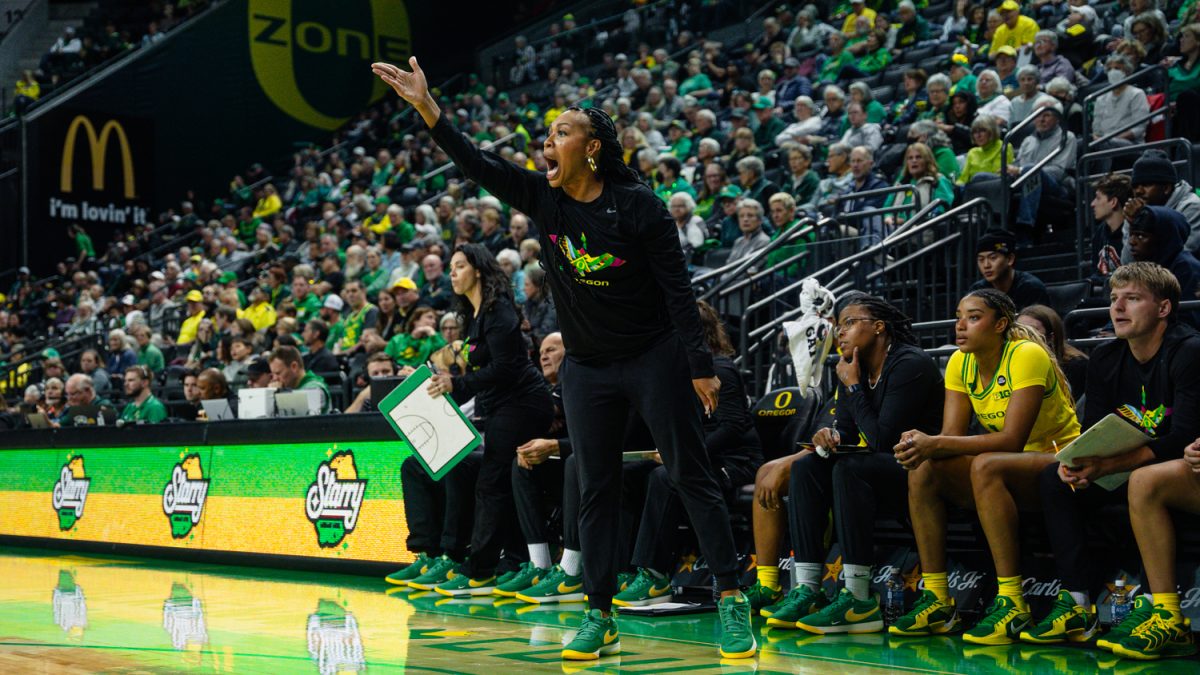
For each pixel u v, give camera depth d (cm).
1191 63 935
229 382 1100
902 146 1059
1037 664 381
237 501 730
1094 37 1136
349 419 670
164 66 2020
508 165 383
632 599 516
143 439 802
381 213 1603
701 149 1212
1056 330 509
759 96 1384
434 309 1030
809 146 1222
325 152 2106
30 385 1462
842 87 1393
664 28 1889
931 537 446
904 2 1438
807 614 463
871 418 470
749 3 1800
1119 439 393
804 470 468
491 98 2022
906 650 410
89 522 835
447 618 495
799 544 469
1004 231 631
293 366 812
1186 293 589
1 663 382
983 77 1087
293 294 1355
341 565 662
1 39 2462
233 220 1936
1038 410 439
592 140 372
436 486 611
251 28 2100
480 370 570
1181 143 789
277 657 395
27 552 849
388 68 365
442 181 1728
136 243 1952
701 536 400
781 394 569
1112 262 674
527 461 561
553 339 632
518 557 609
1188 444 402
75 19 2547
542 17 2259
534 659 391
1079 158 820
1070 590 419
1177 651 389
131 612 515
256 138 2106
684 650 411
